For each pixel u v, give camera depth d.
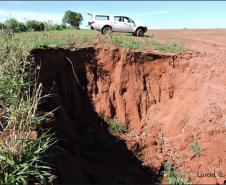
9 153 7.18
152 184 12.59
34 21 20.12
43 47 14.96
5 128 8.00
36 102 8.34
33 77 12.01
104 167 12.95
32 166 7.33
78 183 10.59
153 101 16.16
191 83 15.59
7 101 9.52
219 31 28.59
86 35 18.56
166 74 16.28
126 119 15.86
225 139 12.91
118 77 16.22
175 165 13.27
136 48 16.62
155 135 14.94
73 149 12.34
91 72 16.12
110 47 16.38
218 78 15.27
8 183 6.82
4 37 13.24
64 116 14.09
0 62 11.20
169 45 17.66
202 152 13.03
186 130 14.05
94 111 15.98
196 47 18.06
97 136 14.88
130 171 13.04
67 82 15.54
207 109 14.05
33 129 8.98
